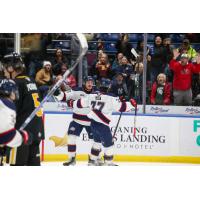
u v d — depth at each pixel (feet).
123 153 68.28
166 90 74.79
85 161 68.23
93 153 64.28
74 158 65.05
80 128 65.31
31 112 48.21
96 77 79.41
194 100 76.59
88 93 64.54
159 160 68.23
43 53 83.20
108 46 86.48
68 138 65.10
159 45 80.12
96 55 82.94
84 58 79.10
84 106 64.03
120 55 79.46
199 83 77.87
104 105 63.16
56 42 84.74
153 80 79.46
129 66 79.10
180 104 75.10
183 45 79.87
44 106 71.87
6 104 37.68
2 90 39.81
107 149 63.72
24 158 47.34
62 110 71.61
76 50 78.13
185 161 68.03
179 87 74.74
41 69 76.43
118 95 75.72
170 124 68.08
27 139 38.04
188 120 67.92
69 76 77.66
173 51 80.38
